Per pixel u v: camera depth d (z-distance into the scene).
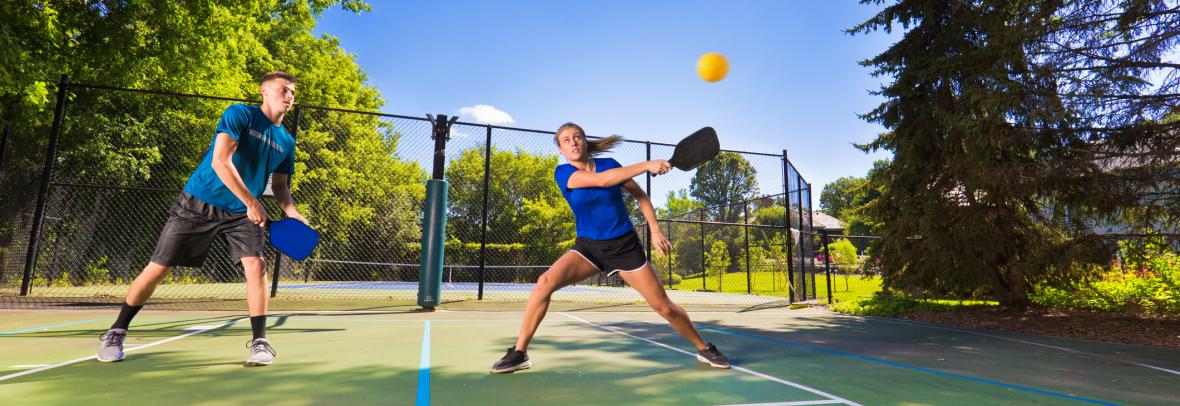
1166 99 6.64
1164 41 6.46
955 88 8.18
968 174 7.58
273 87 2.98
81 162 10.83
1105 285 8.66
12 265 7.99
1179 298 7.47
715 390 2.40
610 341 4.12
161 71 10.57
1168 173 6.49
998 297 8.17
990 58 7.51
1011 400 2.37
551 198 22.80
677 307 2.98
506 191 21.88
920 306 8.48
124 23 9.20
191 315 5.48
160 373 2.54
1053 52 6.91
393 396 2.17
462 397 2.18
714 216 20.02
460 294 10.44
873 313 8.00
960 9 8.39
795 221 11.22
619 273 2.89
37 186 8.60
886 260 9.09
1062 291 8.33
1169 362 3.72
